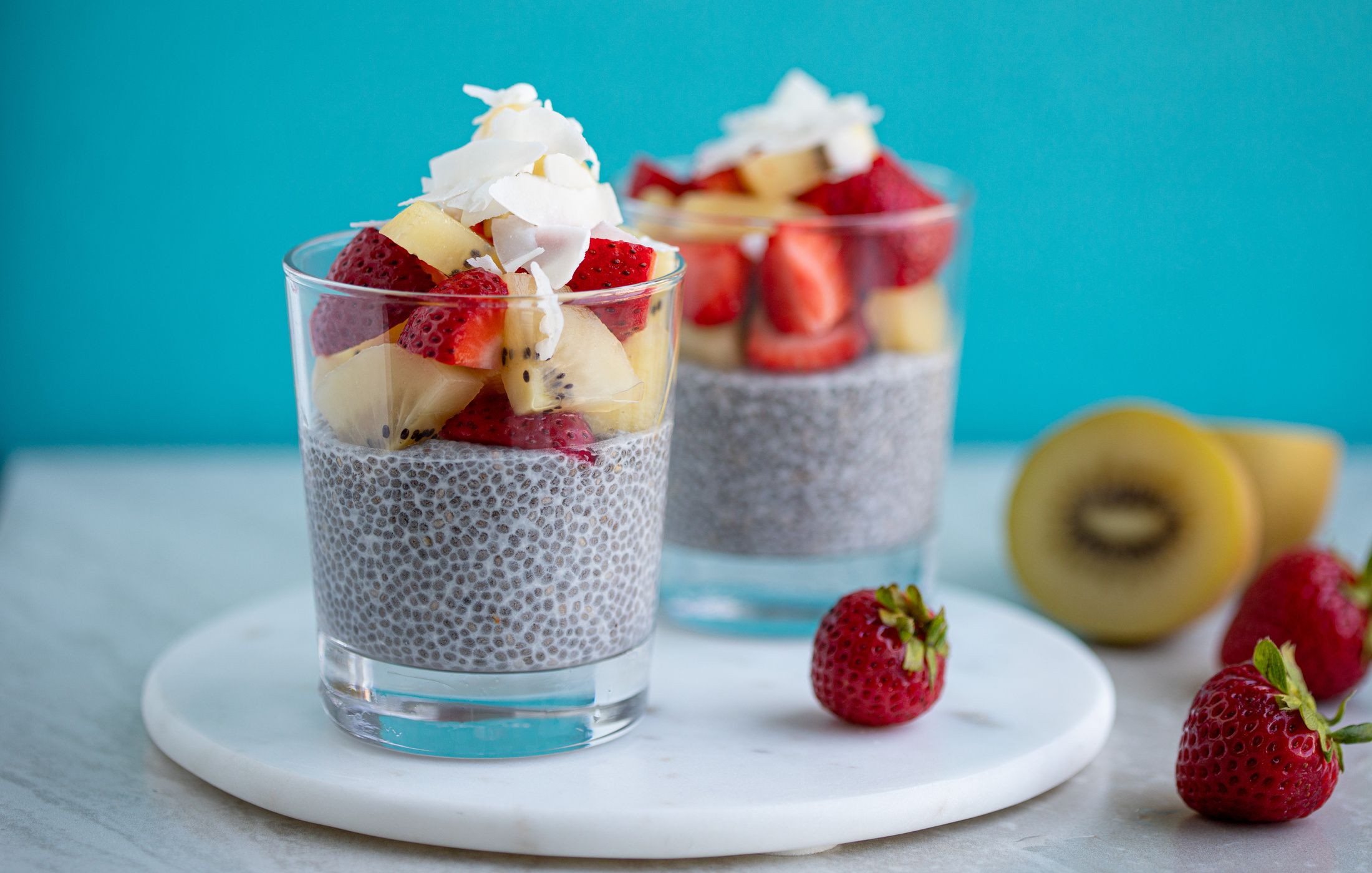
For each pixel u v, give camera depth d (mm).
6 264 1017
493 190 619
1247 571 771
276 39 989
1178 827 643
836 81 1021
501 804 618
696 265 707
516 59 1001
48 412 1052
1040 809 652
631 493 637
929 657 659
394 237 617
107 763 665
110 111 994
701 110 1016
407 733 637
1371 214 1067
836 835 624
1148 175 1059
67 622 766
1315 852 631
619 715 650
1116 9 1027
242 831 632
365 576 630
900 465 726
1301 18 1034
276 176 1017
